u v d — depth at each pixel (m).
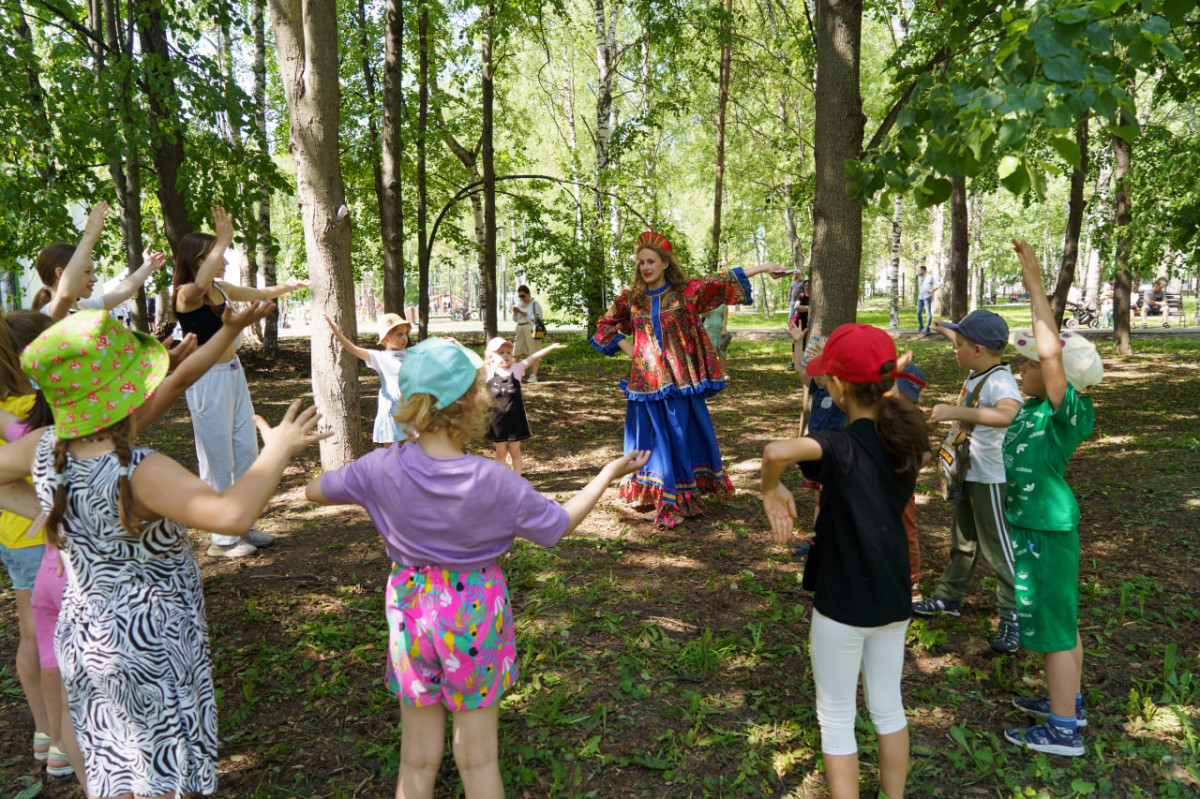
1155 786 2.82
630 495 6.04
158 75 8.68
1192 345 16.80
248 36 13.02
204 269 4.22
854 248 6.21
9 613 4.37
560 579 4.70
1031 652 3.76
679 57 17.80
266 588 4.59
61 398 2.04
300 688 3.49
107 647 2.10
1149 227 11.43
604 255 17.86
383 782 2.83
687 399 5.81
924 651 3.83
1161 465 7.36
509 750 2.99
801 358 4.66
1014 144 2.50
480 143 17.05
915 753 3.01
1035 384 2.97
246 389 4.95
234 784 2.82
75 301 3.33
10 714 3.33
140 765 2.12
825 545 2.46
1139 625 4.07
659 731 3.16
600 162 18.09
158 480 2.02
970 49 4.00
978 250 31.97
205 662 2.31
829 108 6.14
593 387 13.27
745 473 7.38
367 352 5.98
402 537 2.31
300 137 5.86
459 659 2.29
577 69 27.48
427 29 13.67
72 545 2.10
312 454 8.24
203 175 9.51
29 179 8.64
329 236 5.94
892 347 2.46
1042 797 2.72
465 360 2.34
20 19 10.22
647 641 3.91
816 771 2.91
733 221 28.47
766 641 3.94
